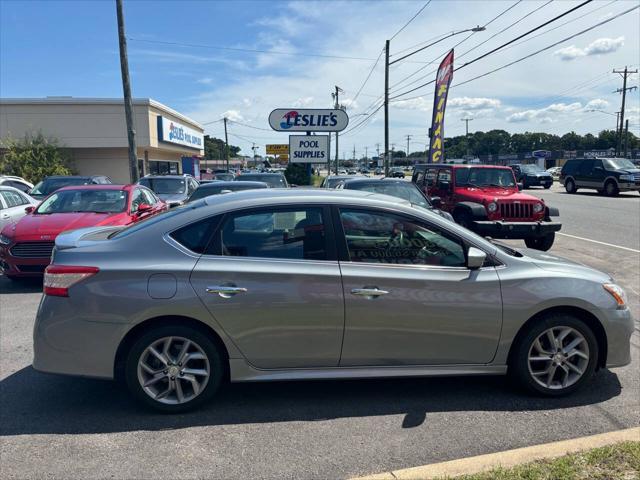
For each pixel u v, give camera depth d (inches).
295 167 1598.2
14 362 188.1
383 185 411.5
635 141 4490.7
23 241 293.6
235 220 148.9
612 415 146.7
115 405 153.9
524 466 113.7
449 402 155.5
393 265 149.5
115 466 122.0
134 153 733.9
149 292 140.3
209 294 141.6
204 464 122.9
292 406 153.1
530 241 442.9
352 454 127.0
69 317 140.9
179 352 145.5
